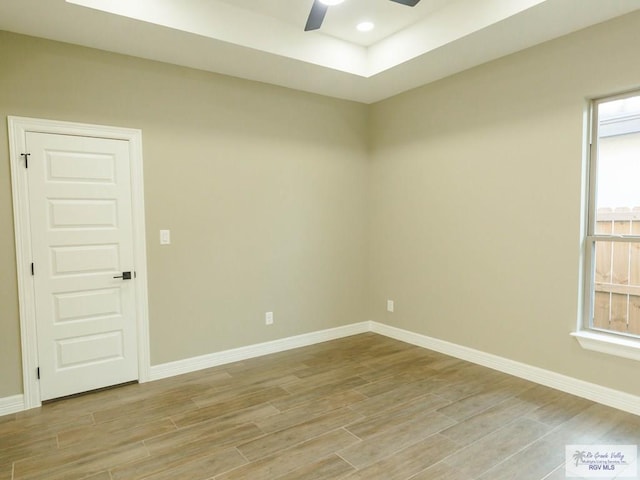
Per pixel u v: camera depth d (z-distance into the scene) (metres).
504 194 3.46
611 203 2.97
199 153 3.62
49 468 2.23
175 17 2.81
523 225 3.34
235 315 3.90
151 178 3.39
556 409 2.85
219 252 3.77
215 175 3.72
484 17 2.85
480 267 3.68
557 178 3.11
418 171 4.22
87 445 2.45
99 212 3.18
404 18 3.27
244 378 3.48
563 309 3.12
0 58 2.79
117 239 3.26
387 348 4.25
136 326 3.37
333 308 4.59
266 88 3.99
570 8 2.60
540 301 3.26
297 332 4.32
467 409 2.87
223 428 2.64
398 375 3.51
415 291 4.32
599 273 3.05
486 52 3.29
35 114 2.91
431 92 4.04
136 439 2.52
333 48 3.60
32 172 2.92
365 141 4.78
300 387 3.28
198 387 3.30
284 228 4.18
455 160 3.85
